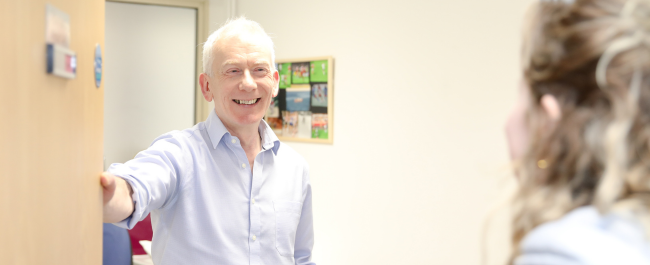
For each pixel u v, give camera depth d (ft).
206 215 4.47
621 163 1.48
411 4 9.07
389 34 9.48
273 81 4.99
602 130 1.53
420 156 9.00
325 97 10.71
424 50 8.89
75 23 2.26
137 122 12.26
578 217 1.55
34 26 1.82
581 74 1.60
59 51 2.02
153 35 12.34
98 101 2.68
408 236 9.24
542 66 1.69
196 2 12.60
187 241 4.41
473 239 8.16
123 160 12.17
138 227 9.77
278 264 4.82
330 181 10.73
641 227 1.46
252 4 12.48
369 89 9.88
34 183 1.85
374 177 9.84
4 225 1.62
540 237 1.56
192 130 4.72
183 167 4.38
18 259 1.73
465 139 8.29
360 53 10.03
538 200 1.64
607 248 1.43
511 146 1.88
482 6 8.00
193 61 12.80
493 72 7.86
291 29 11.48
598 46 1.55
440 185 8.68
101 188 2.77
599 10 1.61
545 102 1.66
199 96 12.84
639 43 1.52
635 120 1.49
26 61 1.76
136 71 12.19
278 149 5.11
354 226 10.24
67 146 2.19
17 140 1.70
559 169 1.64
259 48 4.76
